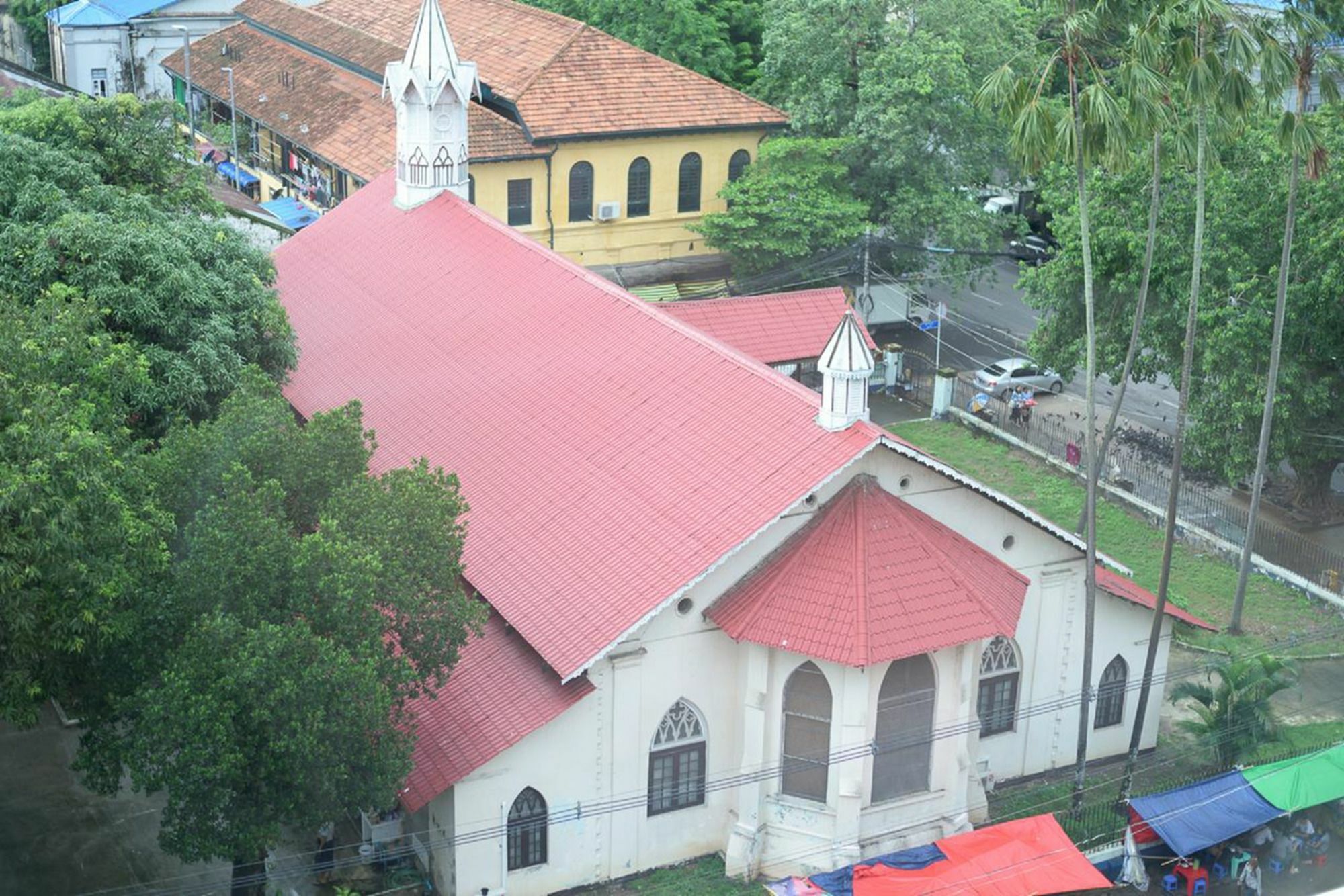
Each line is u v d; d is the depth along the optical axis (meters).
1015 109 43.88
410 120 65.06
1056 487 69.06
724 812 44.31
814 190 80.00
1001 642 46.81
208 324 47.84
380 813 42.84
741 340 70.56
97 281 46.81
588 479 46.09
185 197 60.31
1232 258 60.56
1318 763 45.47
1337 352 59.53
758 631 41.25
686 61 95.50
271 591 35.72
